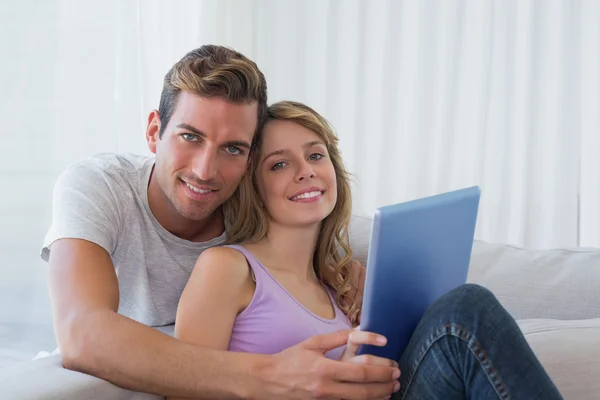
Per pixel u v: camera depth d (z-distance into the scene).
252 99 1.47
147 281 1.58
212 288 1.41
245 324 1.46
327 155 1.57
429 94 3.00
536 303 1.67
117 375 1.18
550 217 2.97
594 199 2.90
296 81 3.06
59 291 1.30
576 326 1.44
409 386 1.28
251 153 1.55
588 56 2.87
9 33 2.29
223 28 2.77
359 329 1.25
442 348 1.22
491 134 2.98
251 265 1.49
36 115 2.35
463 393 1.24
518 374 1.17
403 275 1.24
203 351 1.21
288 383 1.20
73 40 2.40
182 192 1.48
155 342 1.20
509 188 3.01
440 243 1.31
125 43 2.50
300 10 3.03
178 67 1.48
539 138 2.97
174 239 1.57
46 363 1.23
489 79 2.96
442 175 3.00
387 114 3.04
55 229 1.41
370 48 3.01
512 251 1.78
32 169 2.36
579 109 2.93
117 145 2.51
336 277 1.65
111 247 1.47
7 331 2.34
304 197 1.53
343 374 1.19
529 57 2.92
